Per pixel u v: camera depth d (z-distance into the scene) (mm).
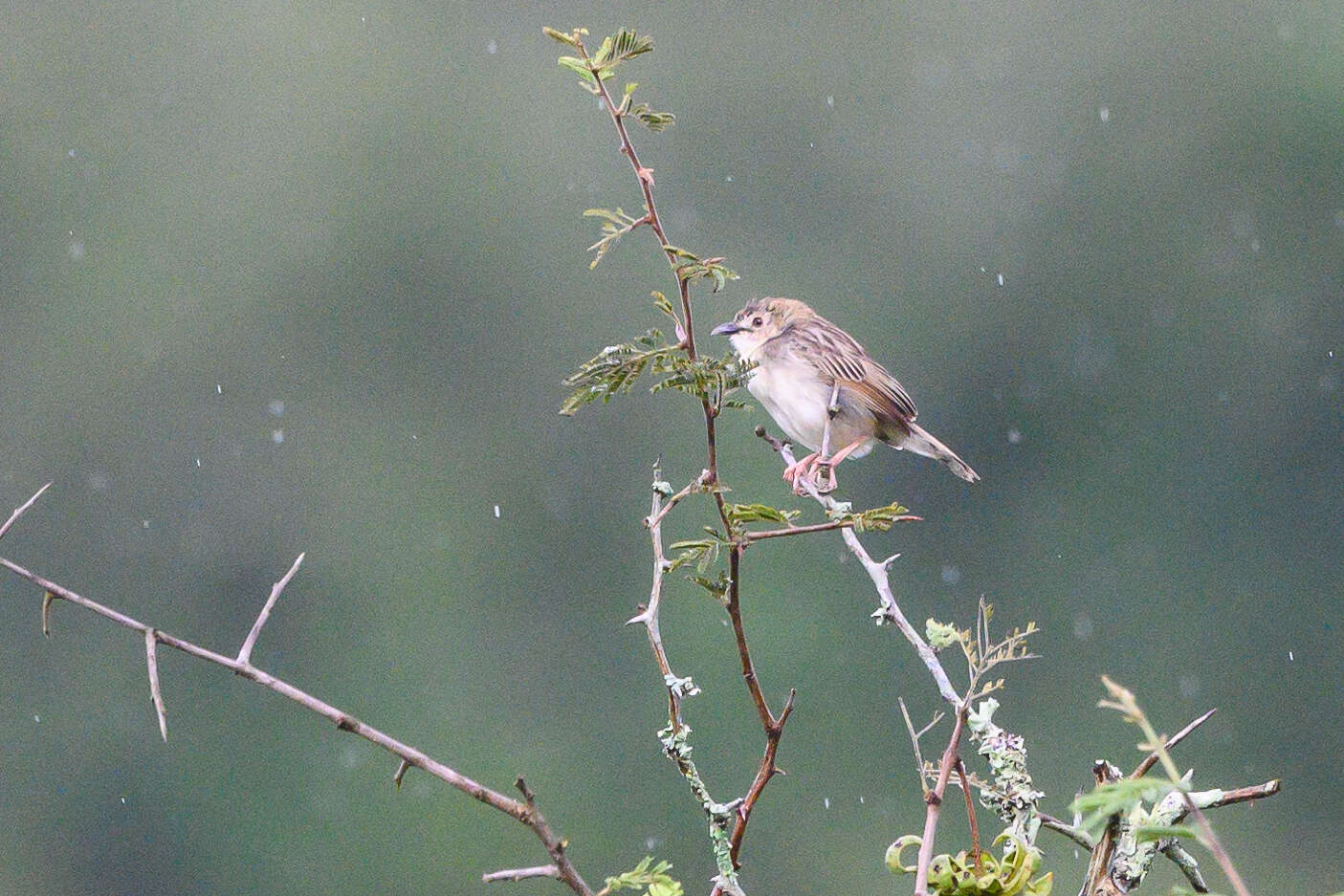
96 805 21750
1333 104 25812
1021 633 2764
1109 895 2666
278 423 24641
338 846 20844
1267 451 24406
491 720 22094
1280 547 23688
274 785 21766
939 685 2873
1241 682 22172
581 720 21922
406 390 24938
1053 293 25375
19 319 25359
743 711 20719
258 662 22797
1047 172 26109
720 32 26875
